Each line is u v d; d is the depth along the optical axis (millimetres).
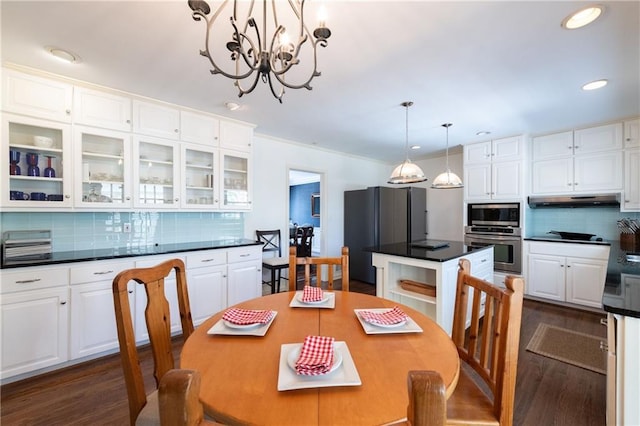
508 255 3936
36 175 2303
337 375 821
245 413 676
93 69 2164
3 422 1623
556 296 3572
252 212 3986
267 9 1503
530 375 2088
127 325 1044
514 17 1574
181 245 3014
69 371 2113
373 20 1600
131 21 1613
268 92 2568
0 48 1883
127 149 2639
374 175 5785
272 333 1142
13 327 1935
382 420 657
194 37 1768
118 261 2363
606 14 1540
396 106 2889
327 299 1546
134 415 1034
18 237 2291
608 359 1357
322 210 4953
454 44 1829
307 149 4648
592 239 3590
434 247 2852
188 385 369
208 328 1193
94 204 2479
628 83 2363
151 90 2547
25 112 2158
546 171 3803
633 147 3209
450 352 991
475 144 4270
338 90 2516
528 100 2725
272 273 3602
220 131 3252
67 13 1541
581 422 1629
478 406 1085
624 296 1352
